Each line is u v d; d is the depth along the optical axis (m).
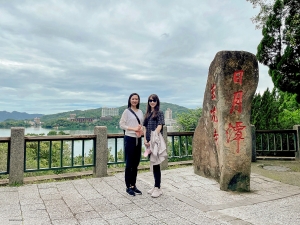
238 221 3.59
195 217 3.74
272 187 5.40
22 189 5.12
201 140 6.35
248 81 5.15
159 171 4.77
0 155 9.14
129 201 4.45
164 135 7.41
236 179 5.09
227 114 5.14
